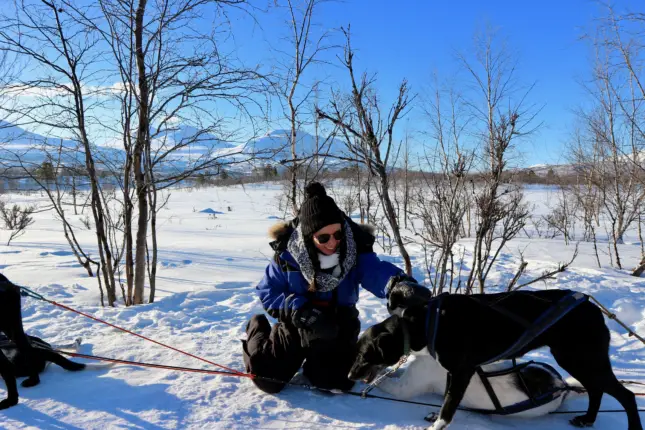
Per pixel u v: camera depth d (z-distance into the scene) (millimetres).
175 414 2926
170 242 12180
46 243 11859
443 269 5055
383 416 2975
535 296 2811
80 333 4555
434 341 2699
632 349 4266
